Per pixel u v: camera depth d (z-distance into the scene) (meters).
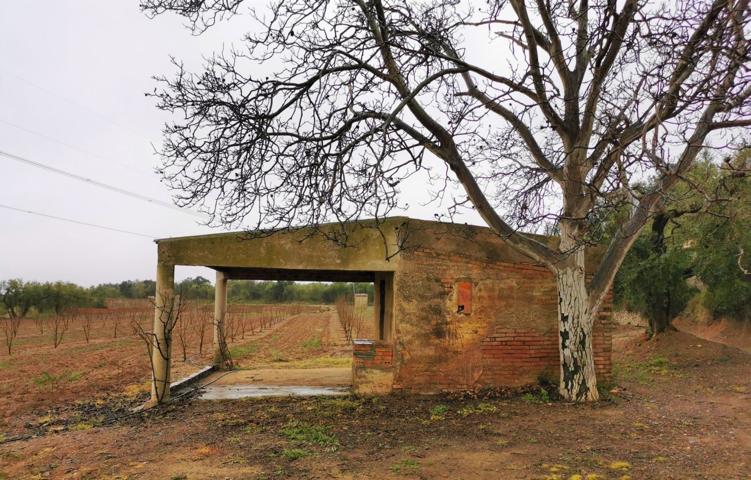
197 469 5.97
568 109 8.58
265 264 9.56
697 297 19.67
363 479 5.50
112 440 7.49
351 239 9.59
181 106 7.32
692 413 8.28
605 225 11.02
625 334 19.86
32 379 13.80
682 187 11.37
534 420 7.78
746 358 12.80
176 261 9.57
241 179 7.15
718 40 5.07
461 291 9.65
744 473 5.52
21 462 6.69
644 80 5.44
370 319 40.59
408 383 9.48
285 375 13.02
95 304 45.38
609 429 7.27
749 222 12.80
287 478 5.57
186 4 7.08
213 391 10.58
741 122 6.73
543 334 9.92
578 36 8.30
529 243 8.80
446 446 6.61
